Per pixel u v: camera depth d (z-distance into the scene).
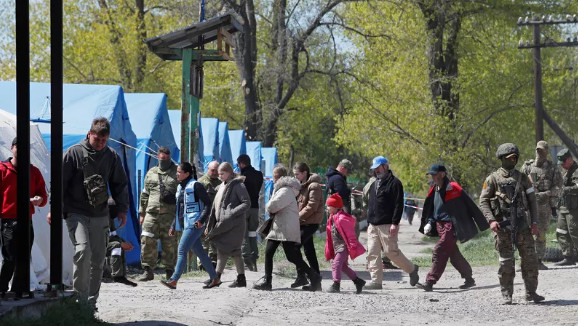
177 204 16.88
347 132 51.53
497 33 51.16
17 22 9.56
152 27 55.50
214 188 20.45
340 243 16.59
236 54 52.28
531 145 55.41
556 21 41.84
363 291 17.05
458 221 16.89
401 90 49.22
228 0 49.81
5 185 12.39
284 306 13.95
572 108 52.97
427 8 47.88
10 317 8.55
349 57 53.00
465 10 48.56
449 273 21.50
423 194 64.88
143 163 23.86
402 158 53.31
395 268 23.19
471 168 48.59
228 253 16.75
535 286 14.09
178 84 56.06
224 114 61.50
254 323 11.62
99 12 54.31
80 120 21.12
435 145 48.03
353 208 23.72
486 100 51.31
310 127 66.06
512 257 14.03
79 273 10.57
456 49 49.91
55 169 10.02
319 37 52.44
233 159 38.41
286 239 16.50
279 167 18.83
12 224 12.36
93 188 10.59
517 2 47.56
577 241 20.53
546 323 11.89
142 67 54.38
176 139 28.83
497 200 13.96
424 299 15.22
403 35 49.34
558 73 53.84
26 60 9.56
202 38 22.53
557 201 20.25
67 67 54.84
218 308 12.91
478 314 13.02
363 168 74.25
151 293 15.27
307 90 55.56
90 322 9.70
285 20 52.56
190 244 16.28
